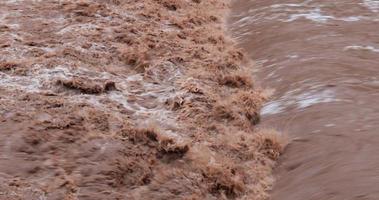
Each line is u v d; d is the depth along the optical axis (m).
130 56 12.12
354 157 8.10
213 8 17.08
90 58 11.89
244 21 15.43
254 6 16.27
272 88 11.19
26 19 13.82
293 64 11.75
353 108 9.44
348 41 12.66
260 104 10.69
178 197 7.95
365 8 15.04
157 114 9.94
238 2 17.41
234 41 14.28
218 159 8.87
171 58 12.31
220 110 10.18
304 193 7.84
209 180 8.35
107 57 12.15
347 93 9.99
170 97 10.57
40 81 10.38
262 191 8.34
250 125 10.04
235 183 8.32
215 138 9.48
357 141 8.45
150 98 10.57
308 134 9.11
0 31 12.81
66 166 8.03
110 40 13.09
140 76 11.52
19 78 10.43
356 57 11.71
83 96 10.08
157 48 12.95
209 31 14.77
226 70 12.28
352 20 14.17
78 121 9.11
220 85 11.55
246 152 9.15
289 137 9.27
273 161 8.95
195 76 11.66
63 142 8.52
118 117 9.52
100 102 10.00
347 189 7.48
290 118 9.77
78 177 7.86
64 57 11.63
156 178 8.22
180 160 8.66
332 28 13.57
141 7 15.81
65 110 9.41
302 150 8.81
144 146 8.82
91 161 8.21
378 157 7.93
